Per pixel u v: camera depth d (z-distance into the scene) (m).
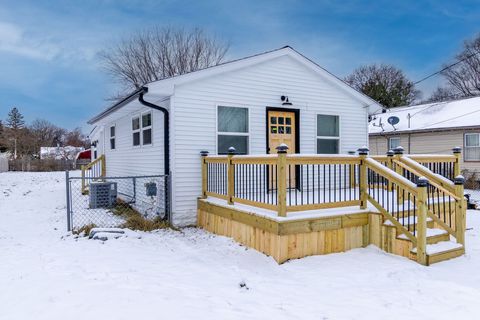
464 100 18.88
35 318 2.94
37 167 28.12
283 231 4.81
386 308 3.40
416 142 17.52
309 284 4.07
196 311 3.18
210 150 7.30
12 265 4.50
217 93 7.37
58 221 7.84
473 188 14.91
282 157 4.84
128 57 24.41
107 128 12.61
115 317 2.96
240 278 4.22
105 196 9.20
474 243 5.84
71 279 3.90
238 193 6.16
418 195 4.80
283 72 8.10
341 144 8.86
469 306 3.43
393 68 35.00
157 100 7.43
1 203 11.52
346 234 5.35
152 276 4.14
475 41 29.94
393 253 5.18
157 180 7.61
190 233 6.55
